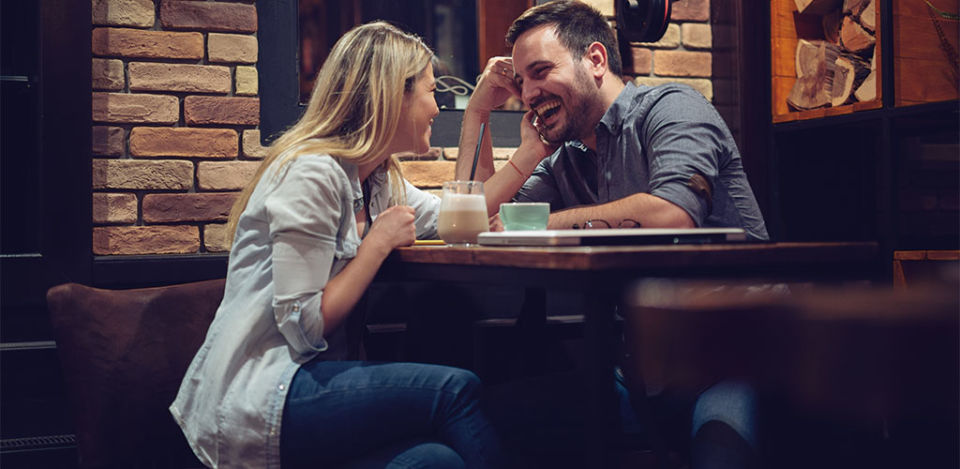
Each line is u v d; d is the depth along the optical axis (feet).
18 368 7.13
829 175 9.29
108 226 7.45
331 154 4.72
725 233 3.84
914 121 7.83
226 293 4.65
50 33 7.18
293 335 4.25
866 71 8.23
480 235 4.27
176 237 7.63
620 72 6.91
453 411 3.97
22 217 7.74
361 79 5.05
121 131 7.49
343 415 4.02
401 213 4.58
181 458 5.53
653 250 3.10
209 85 7.74
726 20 9.15
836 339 1.29
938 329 1.29
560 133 6.69
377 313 8.02
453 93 8.59
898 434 1.58
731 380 1.35
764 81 9.20
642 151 6.30
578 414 4.96
